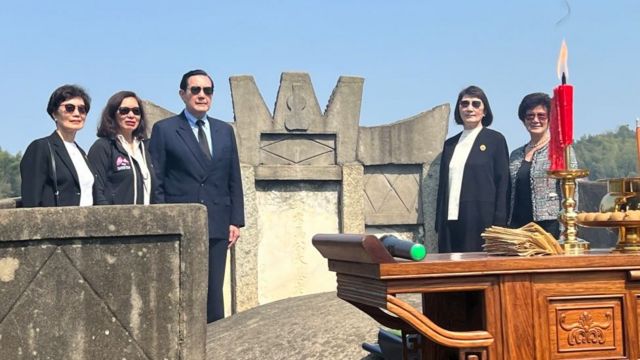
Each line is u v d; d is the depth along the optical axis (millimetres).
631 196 3186
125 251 3834
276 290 10008
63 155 5035
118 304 3811
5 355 3701
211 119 6672
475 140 6953
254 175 9945
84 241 3801
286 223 10102
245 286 9820
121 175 5641
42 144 4973
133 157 5746
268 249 10016
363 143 10391
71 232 3768
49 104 5160
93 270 3799
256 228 9922
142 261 3844
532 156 6242
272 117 10133
